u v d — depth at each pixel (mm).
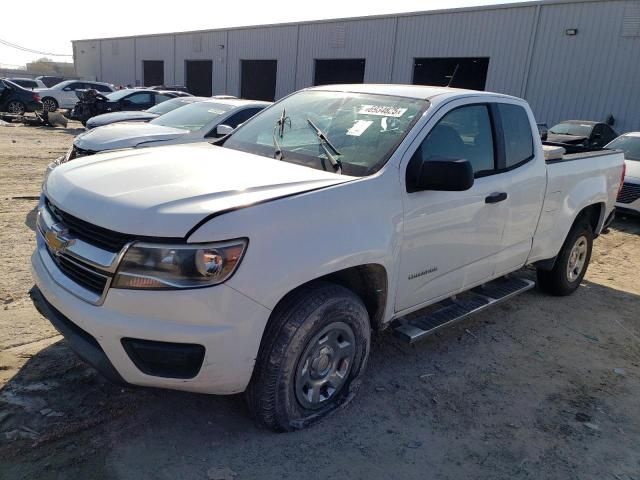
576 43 19531
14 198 7988
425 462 2957
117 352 2527
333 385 3188
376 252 3072
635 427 3467
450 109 3760
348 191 2992
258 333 2635
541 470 2980
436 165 3174
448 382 3818
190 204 2588
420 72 25875
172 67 40750
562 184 4961
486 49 22000
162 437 2945
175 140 7598
